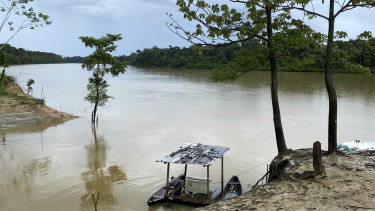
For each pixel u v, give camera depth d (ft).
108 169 58.90
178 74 335.88
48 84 221.05
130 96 159.74
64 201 46.39
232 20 43.91
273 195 30.04
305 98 145.89
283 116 105.60
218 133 83.61
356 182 31.32
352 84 200.64
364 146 45.09
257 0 41.19
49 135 82.69
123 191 49.80
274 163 41.86
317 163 32.81
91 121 100.22
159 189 48.44
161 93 171.22
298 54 44.98
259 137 79.36
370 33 40.06
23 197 47.50
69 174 56.39
